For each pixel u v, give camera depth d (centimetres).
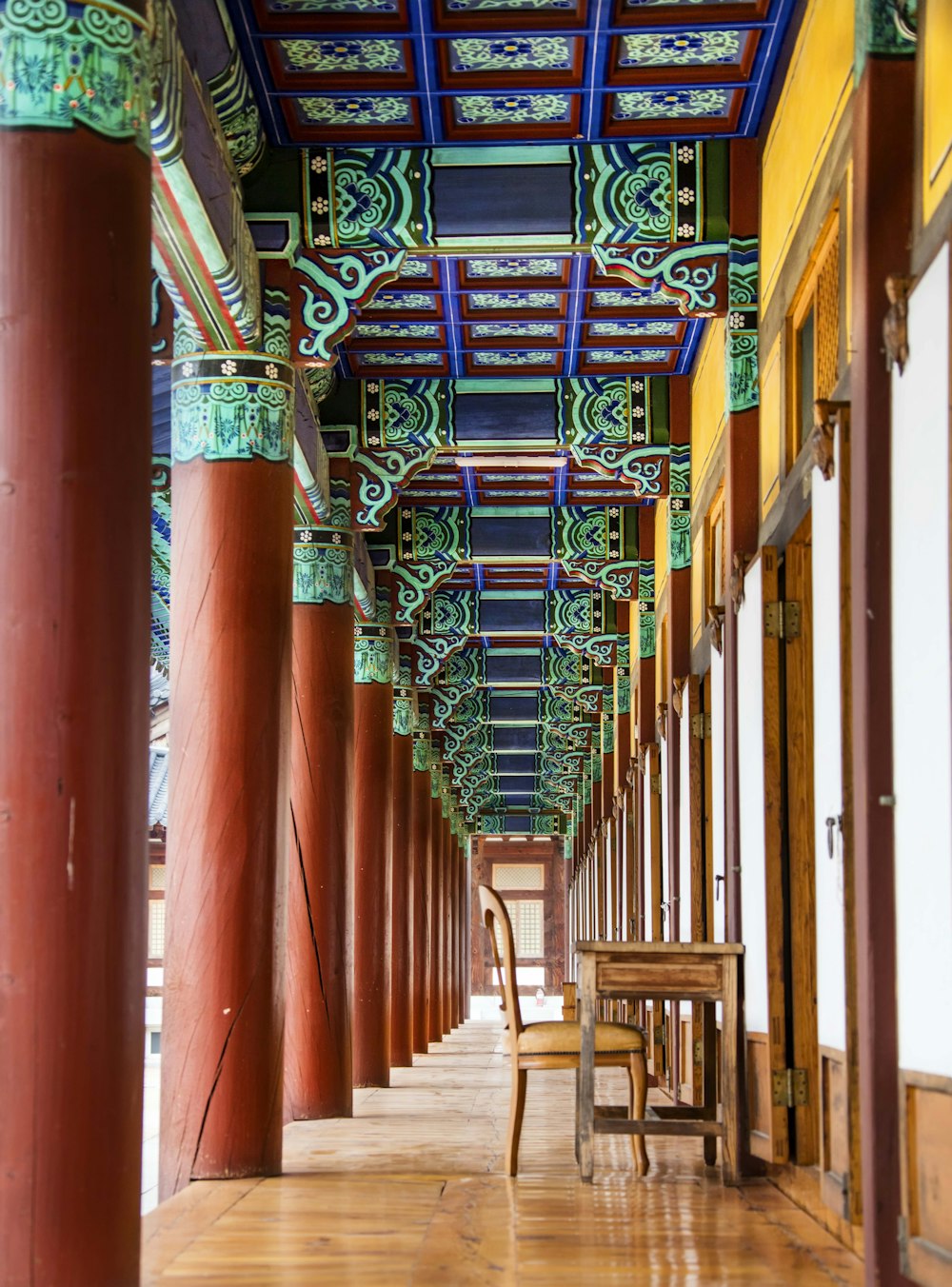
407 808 1800
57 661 424
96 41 450
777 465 742
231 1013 743
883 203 489
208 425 798
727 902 779
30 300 433
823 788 572
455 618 1784
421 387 1158
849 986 513
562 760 2738
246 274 780
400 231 805
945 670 418
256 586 782
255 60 729
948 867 414
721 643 880
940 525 423
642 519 1472
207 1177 726
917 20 491
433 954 2423
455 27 704
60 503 428
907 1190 445
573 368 1136
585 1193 645
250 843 757
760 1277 465
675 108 786
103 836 427
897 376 470
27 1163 411
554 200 804
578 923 2969
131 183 456
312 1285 458
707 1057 746
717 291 808
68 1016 417
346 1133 923
